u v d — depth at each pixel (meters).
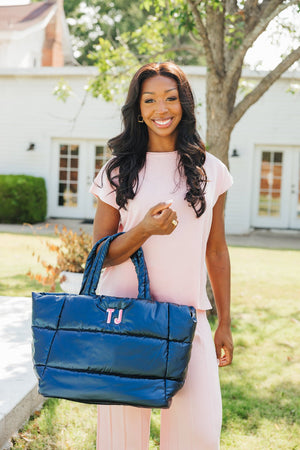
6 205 13.02
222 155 4.86
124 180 1.65
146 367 1.46
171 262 1.62
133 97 1.71
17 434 2.63
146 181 1.65
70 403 3.06
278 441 2.70
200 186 1.62
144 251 1.64
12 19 17.59
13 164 14.07
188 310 1.51
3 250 8.62
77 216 14.23
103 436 1.69
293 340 4.45
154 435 2.71
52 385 1.48
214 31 4.73
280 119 13.22
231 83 4.75
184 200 1.62
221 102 4.80
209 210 1.66
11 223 13.16
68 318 1.53
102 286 1.73
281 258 9.14
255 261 8.69
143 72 1.69
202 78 12.71
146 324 1.48
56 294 1.59
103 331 1.50
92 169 14.08
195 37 4.86
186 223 1.62
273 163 13.66
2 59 15.70
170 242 1.62
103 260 1.60
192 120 1.71
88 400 1.47
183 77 1.71
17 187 12.94
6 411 2.53
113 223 1.75
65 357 1.49
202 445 1.60
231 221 13.52
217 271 1.81
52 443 2.58
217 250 1.81
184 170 1.63
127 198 1.64
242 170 13.42
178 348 1.46
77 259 4.64
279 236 12.97
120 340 1.48
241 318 5.10
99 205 1.76
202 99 12.74
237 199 13.47
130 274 1.67
